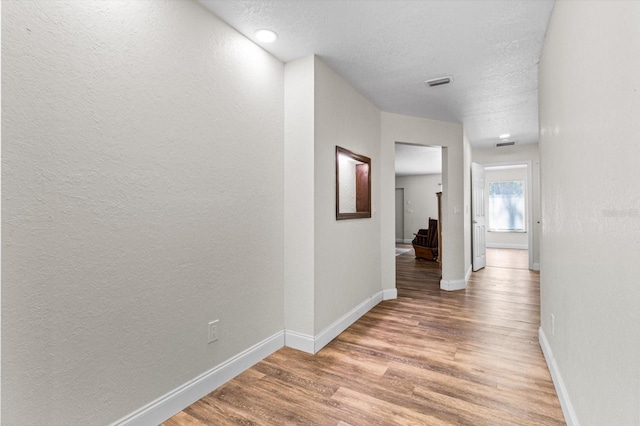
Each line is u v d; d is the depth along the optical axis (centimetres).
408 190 1046
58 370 122
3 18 107
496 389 186
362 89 308
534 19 198
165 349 161
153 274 155
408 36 216
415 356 229
